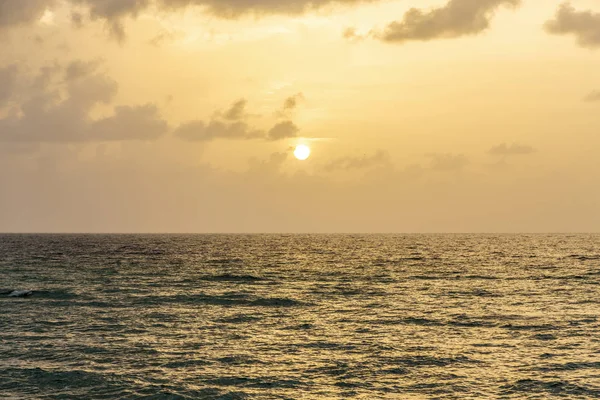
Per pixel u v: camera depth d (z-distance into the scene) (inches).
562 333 1884.8
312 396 1267.2
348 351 1644.9
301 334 1875.0
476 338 1813.5
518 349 1665.8
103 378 1374.3
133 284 3230.8
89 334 1847.9
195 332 1897.1
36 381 1349.7
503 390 1306.6
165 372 1429.6
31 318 2108.8
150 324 2026.3
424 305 2502.5
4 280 3385.8
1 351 1615.4
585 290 3036.4
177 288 3068.4
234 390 1301.7
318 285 3297.2
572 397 1261.1
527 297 2760.8
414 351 1643.7
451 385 1339.8
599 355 1600.6
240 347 1689.2
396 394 1280.8
